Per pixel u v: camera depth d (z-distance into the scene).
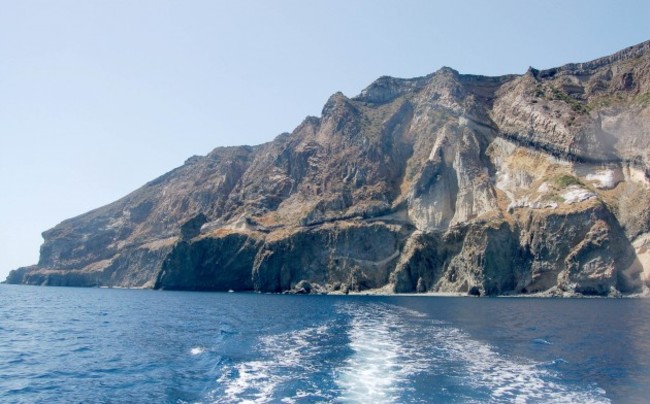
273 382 30.00
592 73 183.25
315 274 161.62
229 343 45.59
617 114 150.12
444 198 162.88
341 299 123.44
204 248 175.50
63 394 29.20
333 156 199.00
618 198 136.62
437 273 151.75
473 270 139.00
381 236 161.75
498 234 139.25
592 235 125.44
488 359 36.50
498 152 174.12
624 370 33.06
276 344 44.62
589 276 122.69
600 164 145.38
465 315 73.25
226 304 104.50
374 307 91.81
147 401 27.50
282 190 199.50
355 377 30.94
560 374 31.75
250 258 169.50
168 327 61.34
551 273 130.62
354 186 183.25
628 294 120.88
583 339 47.34
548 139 158.38
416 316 71.75
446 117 192.12
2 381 32.28
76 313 84.50
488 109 196.12
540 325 59.28
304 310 85.62
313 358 37.38
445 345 43.12
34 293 165.12
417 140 196.50
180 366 36.44
